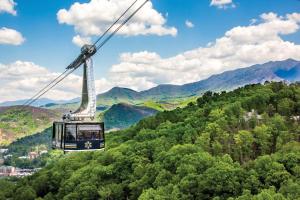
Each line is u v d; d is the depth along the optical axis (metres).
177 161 176.50
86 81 74.75
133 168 198.00
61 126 78.81
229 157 166.50
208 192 150.12
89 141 78.12
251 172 150.25
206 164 163.75
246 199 129.38
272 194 129.12
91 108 76.75
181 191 151.62
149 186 175.25
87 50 72.25
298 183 138.25
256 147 195.62
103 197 184.25
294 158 155.50
